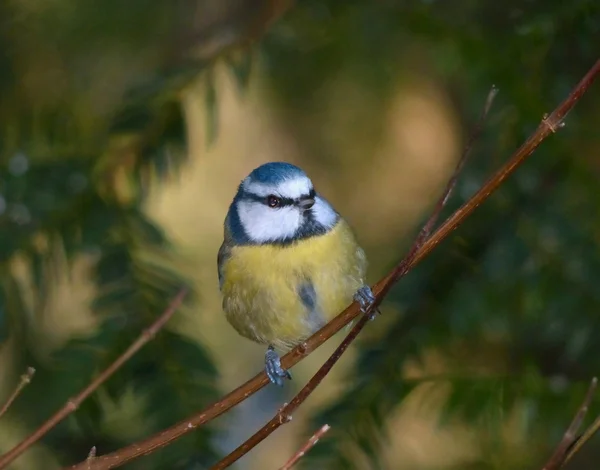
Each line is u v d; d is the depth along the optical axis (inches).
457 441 390.0
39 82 386.3
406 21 364.8
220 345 401.7
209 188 420.2
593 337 330.6
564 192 341.4
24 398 340.2
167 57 393.1
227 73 365.4
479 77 350.6
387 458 385.7
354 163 403.9
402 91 403.9
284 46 374.6
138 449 219.0
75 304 389.4
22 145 367.2
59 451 348.5
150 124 358.6
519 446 361.4
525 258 332.2
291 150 411.5
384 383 328.2
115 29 386.0
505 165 217.8
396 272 210.5
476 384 326.3
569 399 321.4
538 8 356.2
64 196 346.9
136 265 343.0
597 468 386.6
